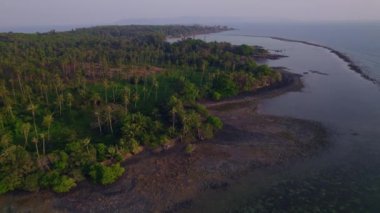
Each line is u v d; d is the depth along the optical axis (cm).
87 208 7775
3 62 15000
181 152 10312
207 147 10656
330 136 11275
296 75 19738
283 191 8269
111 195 8238
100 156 9575
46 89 12812
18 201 8012
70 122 11394
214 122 11875
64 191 8319
